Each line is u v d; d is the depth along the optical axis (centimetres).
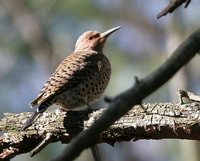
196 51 362
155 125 654
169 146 1472
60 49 1662
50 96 864
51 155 1331
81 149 345
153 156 1611
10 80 1536
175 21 1497
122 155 1579
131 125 661
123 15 1636
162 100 1407
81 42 1105
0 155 736
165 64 357
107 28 1589
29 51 1617
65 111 728
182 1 473
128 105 351
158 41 1641
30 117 733
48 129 715
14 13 1694
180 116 650
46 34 1673
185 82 1431
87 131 348
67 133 709
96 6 1572
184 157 1345
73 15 1561
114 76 1450
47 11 1652
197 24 1505
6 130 745
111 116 349
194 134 648
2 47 1598
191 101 675
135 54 1573
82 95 909
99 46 1095
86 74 912
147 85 354
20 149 734
